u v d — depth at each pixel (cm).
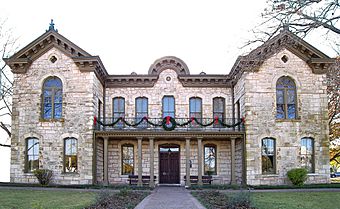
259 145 2533
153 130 2666
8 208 1444
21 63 2623
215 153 2914
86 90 2589
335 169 5069
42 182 2453
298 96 2595
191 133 2636
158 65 2998
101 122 2625
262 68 2595
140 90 2978
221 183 2852
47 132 2588
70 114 2584
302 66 2622
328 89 2850
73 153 2577
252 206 1480
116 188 2356
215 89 2989
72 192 2080
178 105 2958
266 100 2570
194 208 1488
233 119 2778
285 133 2558
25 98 2630
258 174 2508
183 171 2884
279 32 1207
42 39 2606
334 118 3400
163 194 2102
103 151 2836
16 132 2609
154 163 2892
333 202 1698
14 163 2589
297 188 2334
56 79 2647
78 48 2602
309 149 2575
